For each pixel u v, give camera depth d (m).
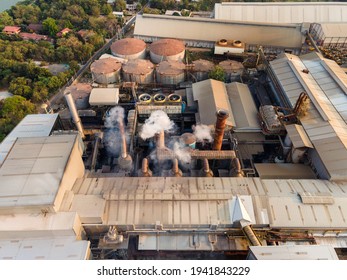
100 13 154.88
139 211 51.56
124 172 64.31
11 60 110.88
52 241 47.34
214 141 64.69
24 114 88.00
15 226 46.84
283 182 58.03
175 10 156.12
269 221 50.72
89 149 72.81
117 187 56.41
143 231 51.03
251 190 55.84
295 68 84.62
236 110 78.69
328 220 50.97
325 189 56.09
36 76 104.75
